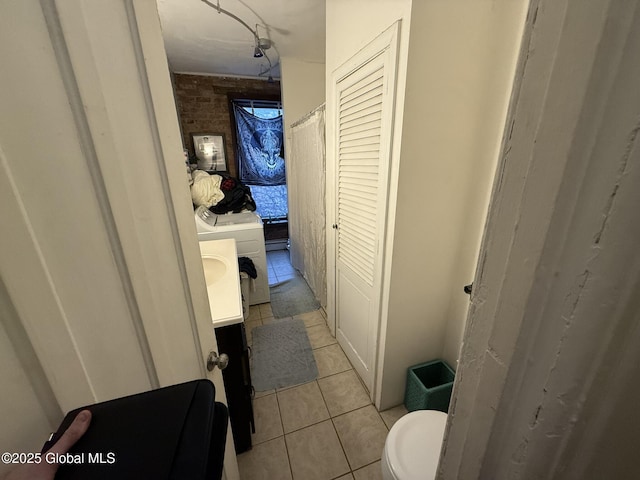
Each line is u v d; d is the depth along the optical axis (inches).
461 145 44.8
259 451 53.3
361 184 55.2
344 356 77.0
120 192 17.6
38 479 12.4
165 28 85.7
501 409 13.5
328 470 50.3
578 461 11.2
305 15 78.7
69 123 14.7
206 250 73.3
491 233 12.8
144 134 19.7
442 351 60.9
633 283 8.6
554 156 9.8
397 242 47.5
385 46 41.3
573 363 10.4
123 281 18.2
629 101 7.9
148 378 20.8
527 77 10.4
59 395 15.6
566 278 10.1
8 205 13.0
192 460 14.1
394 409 61.6
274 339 84.9
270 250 162.6
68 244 15.4
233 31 87.8
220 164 143.5
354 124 54.2
